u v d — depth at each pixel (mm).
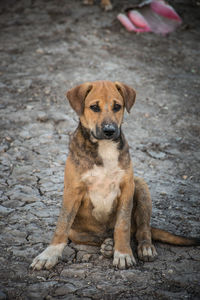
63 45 12969
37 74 11188
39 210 5938
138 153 7918
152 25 14375
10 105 9562
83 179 4758
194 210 6059
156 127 8953
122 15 14281
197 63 12297
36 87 10453
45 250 4695
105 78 10953
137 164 7523
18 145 7988
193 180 7047
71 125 8844
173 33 14172
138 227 5086
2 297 3990
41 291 4145
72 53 12477
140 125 9016
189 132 8789
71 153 4887
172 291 4141
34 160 7508
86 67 11617
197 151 8055
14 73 11219
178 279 4320
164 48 13086
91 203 4930
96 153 4766
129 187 4871
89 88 5008
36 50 12633
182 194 6551
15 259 4770
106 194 4871
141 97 10234
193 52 12930
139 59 12305
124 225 4762
